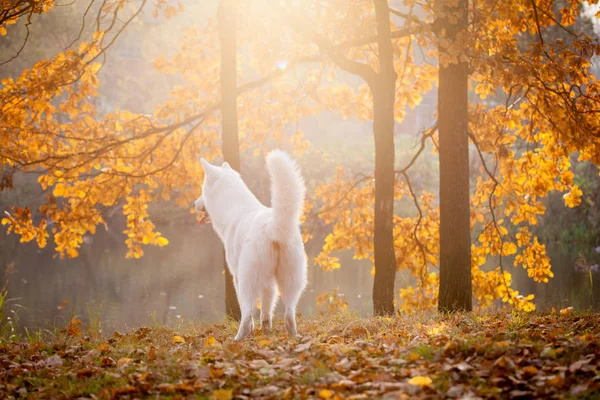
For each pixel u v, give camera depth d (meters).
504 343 4.42
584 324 5.89
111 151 11.47
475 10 8.58
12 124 10.36
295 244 5.50
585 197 26.80
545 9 9.78
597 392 3.41
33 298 16.44
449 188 8.70
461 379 3.82
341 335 5.85
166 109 11.82
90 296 16.83
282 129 13.15
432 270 19.58
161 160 11.95
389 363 4.27
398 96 11.88
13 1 8.55
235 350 4.91
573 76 9.21
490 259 23.81
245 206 6.05
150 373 4.34
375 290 8.87
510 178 11.51
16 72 27.61
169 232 31.81
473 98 27.45
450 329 5.83
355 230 12.82
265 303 6.09
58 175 10.81
